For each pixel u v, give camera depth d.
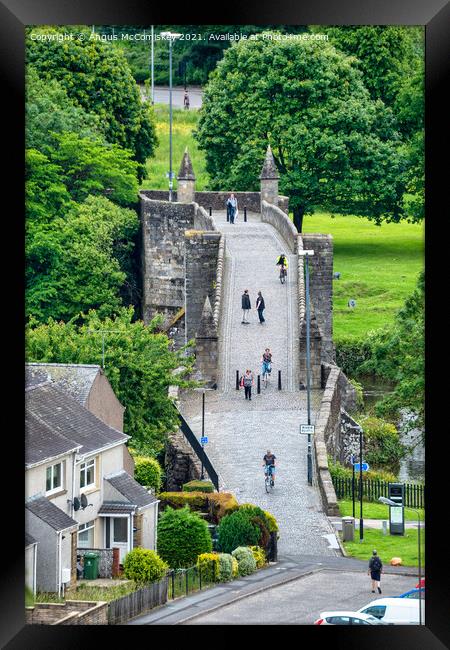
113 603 133.62
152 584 141.38
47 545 140.50
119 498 155.62
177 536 155.75
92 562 146.38
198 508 169.62
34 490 144.25
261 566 157.50
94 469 154.75
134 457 176.12
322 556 163.00
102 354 184.88
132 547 154.88
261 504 177.12
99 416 173.38
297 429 197.38
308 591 146.50
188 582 150.00
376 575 145.75
